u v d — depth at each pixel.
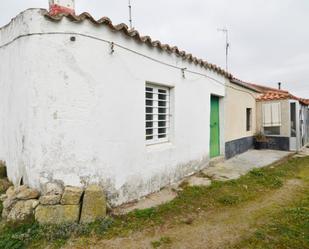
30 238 3.54
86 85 4.31
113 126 4.71
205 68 7.93
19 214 3.90
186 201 5.19
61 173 4.16
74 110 4.23
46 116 4.11
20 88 4.49
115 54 4.71
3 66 5.46
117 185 4.79
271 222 4.30
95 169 4.43
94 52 4.39
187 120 7.03
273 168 8.35
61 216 3.89
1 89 5.64
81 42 4.24
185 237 3.82
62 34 4.11
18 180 4.67
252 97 12.37
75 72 4.21
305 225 4.16
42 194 4.10
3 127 5.61
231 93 9.97
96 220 4.05
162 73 5.95
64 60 4.14
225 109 9.43
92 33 4.35
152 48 5.59
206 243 3.65
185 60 6.83
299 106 12.35
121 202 4.88
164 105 6.45
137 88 5.21
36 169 4.15
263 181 6.73
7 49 5.17
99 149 4.49
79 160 4.27
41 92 4.09
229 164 8.63
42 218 3.81
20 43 4.41
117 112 4.79
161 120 6.29
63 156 4.17
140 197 5.32
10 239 3.53
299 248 3.48
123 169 4.91
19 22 4.43
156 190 5.79
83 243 3.55
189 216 4.57
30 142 4.19
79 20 4.18
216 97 9.29
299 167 8.90
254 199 5.52
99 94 4.47
